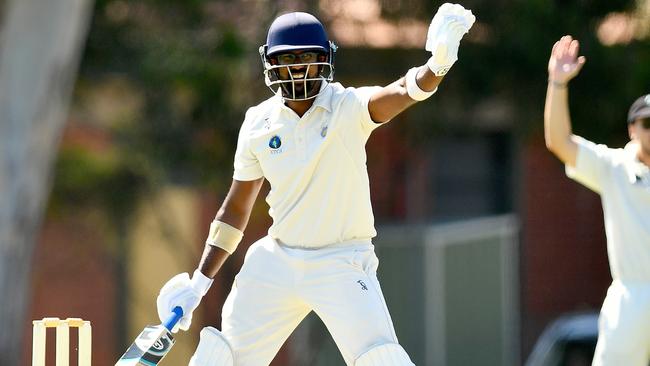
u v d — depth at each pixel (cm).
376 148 5662
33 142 4303
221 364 1888
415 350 5188
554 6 4616
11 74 4250
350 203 1827
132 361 1809
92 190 4778
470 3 4603
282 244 1877
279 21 1802
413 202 5819
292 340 5475
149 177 4794
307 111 1805
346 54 4741
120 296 5634
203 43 4612
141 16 4706
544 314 6366
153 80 4619
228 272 5144
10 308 4344
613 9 4650
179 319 1884
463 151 6112
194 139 4678
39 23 4234
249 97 4600
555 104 2430
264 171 1855
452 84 4678
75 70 4384
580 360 4462
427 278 5156
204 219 5475
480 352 5447
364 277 1841
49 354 4872
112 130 4853
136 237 5416
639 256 2305
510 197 6281
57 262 5459
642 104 2339
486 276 5525
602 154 2383
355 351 1830
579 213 6456
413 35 4703
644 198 2314
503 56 4606
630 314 2302
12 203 4303
